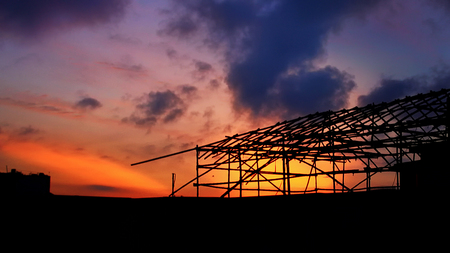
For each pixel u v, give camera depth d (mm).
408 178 20906
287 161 17203
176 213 16469
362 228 15594
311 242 15664
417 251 14266
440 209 14172
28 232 17156
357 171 17453
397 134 18078
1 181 27359
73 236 17625
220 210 16203
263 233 15758
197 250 15977
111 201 18125
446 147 17250
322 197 16219
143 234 16922
